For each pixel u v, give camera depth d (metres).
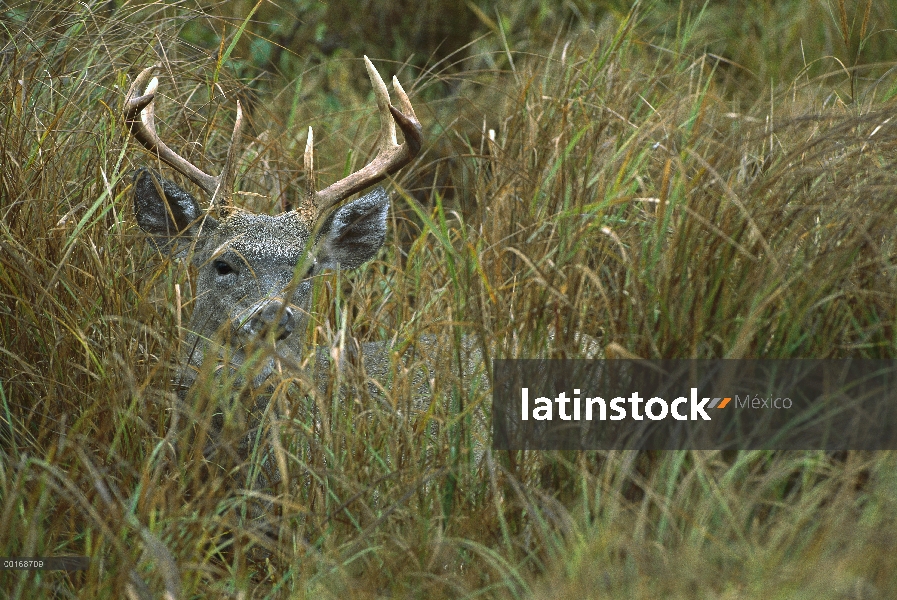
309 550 7.91
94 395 9.18
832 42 16.34
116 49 12.22
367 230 11.52
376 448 9.09
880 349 8.84
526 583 7.70
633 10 14.79
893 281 8.80
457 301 9.04
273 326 8.70
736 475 8.11
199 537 8.04
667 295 8.47
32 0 12.12
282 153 13.40
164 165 12.06
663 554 7.25
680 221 8.80
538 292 9.01
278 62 16.89
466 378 9.27
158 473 8.20
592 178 10.71
